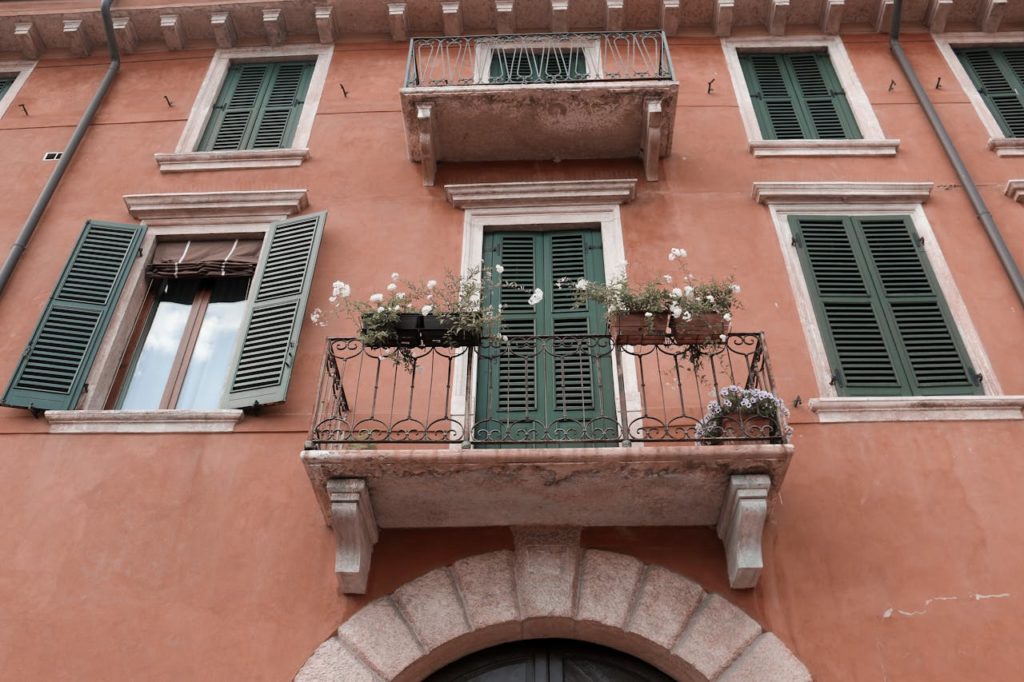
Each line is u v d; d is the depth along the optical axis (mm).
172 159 10336
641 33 10852
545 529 7141
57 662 6598
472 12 11633
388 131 10609
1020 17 11656
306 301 8625
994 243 9062
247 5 11742
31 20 11773
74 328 8680
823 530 7059
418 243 9305
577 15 11586
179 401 8492
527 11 11594
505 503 6980
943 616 6625
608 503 6957
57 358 8414
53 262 9422
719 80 11086
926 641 6520
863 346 8359
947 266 8961
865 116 10625
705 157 10133
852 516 7129
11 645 6680
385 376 8094
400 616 6746
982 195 9695
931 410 7703
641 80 9742
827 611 6672
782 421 6770
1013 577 6793
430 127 9727
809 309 8625
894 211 9500
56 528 7281
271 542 7164
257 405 7871
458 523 7168
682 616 6648
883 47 11461
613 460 6562
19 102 11336
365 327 7309
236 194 9734
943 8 11445
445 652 6719
